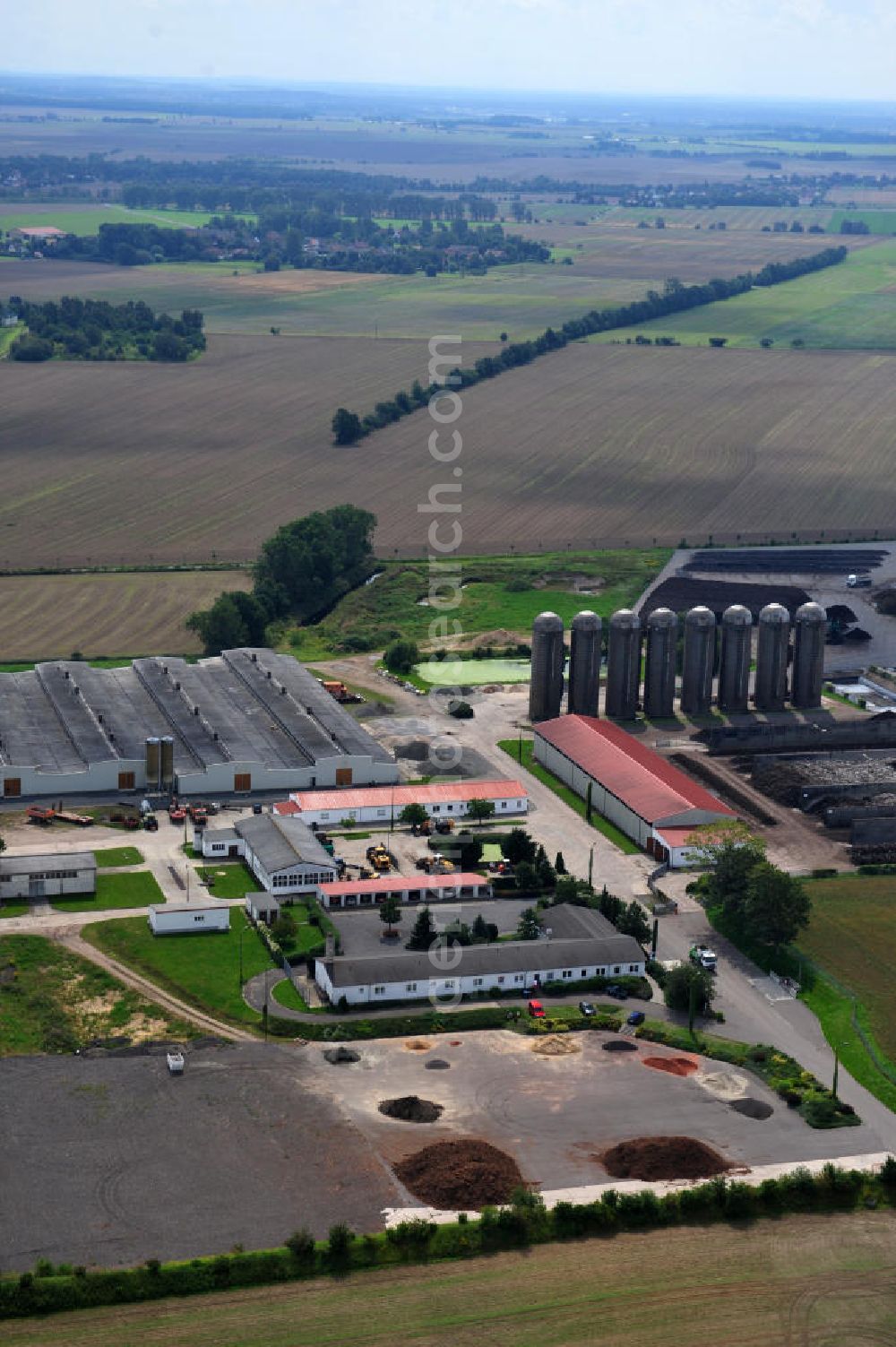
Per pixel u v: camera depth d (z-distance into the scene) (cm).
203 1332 14988
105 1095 18512
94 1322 15075
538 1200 16600
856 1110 18800
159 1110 18250
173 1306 15300
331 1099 18650
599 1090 19075
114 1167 17188
